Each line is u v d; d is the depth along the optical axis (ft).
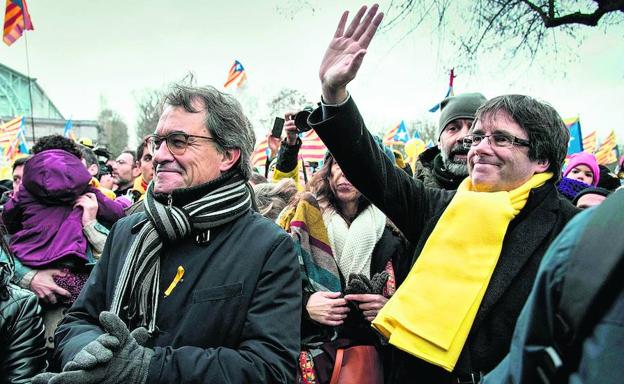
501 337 5.16
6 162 29.53
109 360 4.41
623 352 2.23
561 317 2.45
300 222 7.37
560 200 5.65
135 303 5.30
